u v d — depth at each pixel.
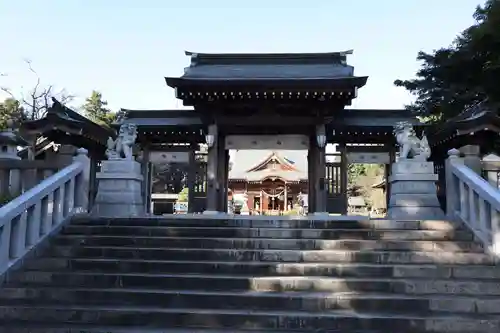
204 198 20.27
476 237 8.48
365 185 46.81
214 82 16.56
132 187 10.83
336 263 7.82
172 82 16.69
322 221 9.29
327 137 19.52
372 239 8.70
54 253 8.31
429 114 27.44
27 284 7.33
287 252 8.05
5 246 7.44
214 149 17.81
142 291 6.91
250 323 6.21
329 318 6.14
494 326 5.95
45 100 39.06
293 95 16.94
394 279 7.24
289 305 6.61
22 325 6.26
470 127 15.34
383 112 19.88
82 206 10.28
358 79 16.36
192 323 6.30
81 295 6.93
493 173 10.77
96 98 48.66
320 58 20.08
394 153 19.64
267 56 20.17
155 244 8.64
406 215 10.38
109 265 7.81
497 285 6.94
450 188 9.96
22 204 7.81
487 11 22.88
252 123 17.89
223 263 7.70
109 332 5.96
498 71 21.39
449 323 6.01
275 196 38.00
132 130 11.33
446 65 24.78
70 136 16.42
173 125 19.31
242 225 9.42
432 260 7.88
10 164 10.18
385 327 6.07
